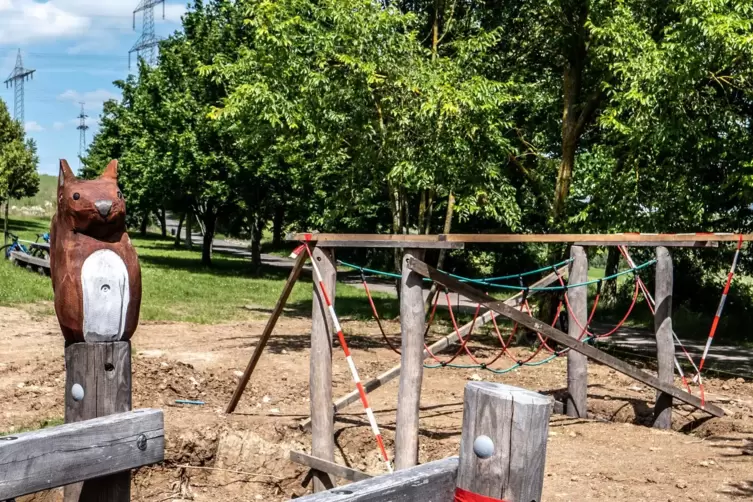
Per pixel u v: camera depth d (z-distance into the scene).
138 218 69.00
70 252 5.53
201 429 8.09
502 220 15.94
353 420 8.86
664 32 14.12
